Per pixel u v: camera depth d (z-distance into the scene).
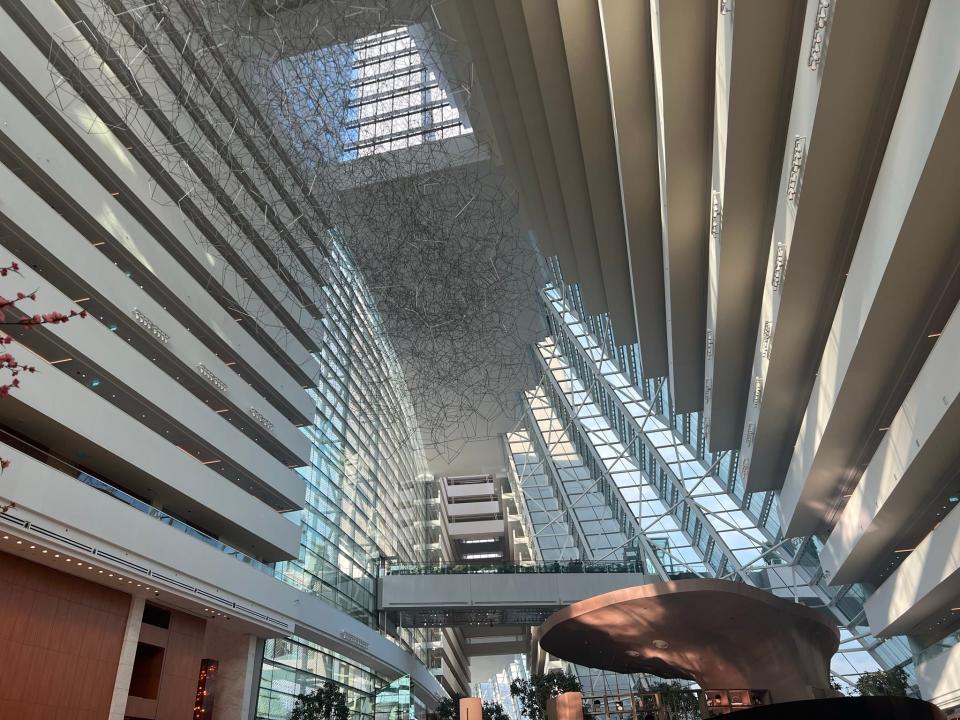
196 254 24.69
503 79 19.83
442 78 22.53
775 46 12.56
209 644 25.77
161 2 16.00
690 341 23.23
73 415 17.47
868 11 10.06
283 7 14.12
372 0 14.39
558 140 20.38
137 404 21.05
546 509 45.97
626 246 23.38
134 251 21.42
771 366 18.30
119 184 21.38
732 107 13.55
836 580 24.14
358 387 43.06
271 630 25.30
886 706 5.61
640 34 15.46
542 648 14.12
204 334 25.19
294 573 29.36
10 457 15.29
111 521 17.95
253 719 25.42
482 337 17.59
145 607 21.19
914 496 17.12
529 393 48.97
